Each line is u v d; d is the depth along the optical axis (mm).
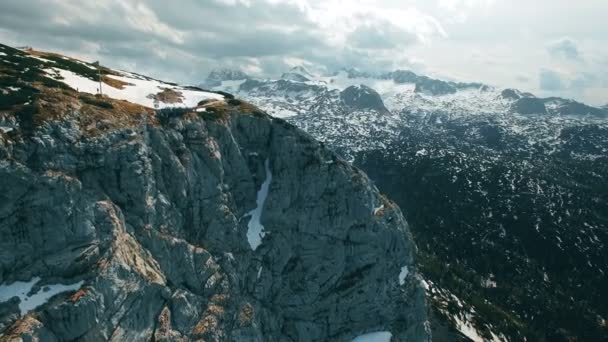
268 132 134750
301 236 128625
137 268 90750
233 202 122750
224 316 103812
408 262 147500
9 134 85125
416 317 142625
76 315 78375
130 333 86688
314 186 131250
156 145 106938
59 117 93000
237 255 115938
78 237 85562
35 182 83562
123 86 127812
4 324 74500
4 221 80500
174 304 95875
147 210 98250
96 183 93688
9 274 80000
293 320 123125
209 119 123000
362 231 134625
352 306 130750
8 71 106375
